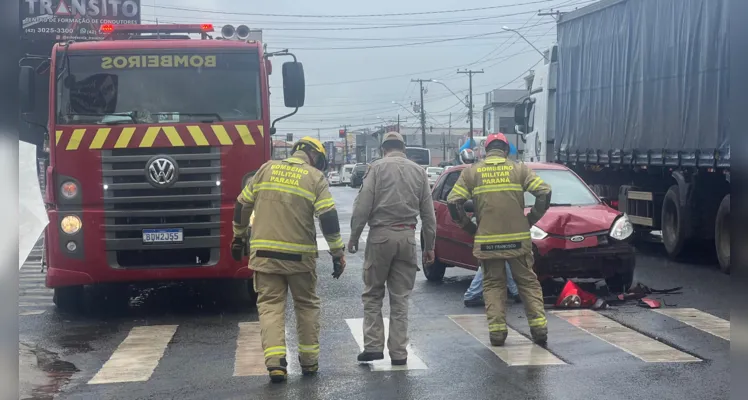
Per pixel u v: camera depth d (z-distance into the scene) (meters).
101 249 8.88
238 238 6.95
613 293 10.28
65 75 9.00
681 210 13.55
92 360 7.25
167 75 9.15
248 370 6.78
